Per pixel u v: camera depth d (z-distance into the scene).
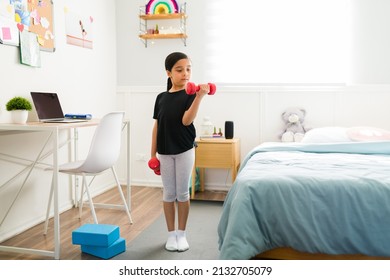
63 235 2.46
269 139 3.68
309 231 1.58
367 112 3.50
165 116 2.13
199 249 2.20
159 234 2.48
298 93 3.60
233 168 3.28
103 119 2.32
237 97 3.73
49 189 2.87
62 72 3.03
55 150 2.03
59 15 2.98
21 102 2.31
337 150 2.58
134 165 4.03
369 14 3.46
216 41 3.75
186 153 2.14
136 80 3.96
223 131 3.78
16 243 2.31
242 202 1.65
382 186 1.61
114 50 3.95
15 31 2.47
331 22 3.53
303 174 1.78
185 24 3.79
